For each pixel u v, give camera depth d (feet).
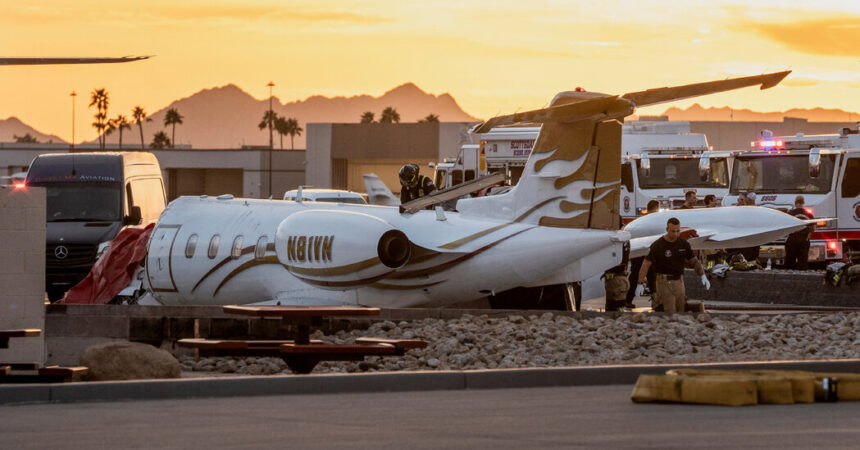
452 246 132.87
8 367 97.55
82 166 224.94
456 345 116.16
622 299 149.28
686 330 122.72
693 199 213.87
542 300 142.92
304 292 144.36
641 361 107.86
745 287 192.54
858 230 240.53
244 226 154.10
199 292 157.38
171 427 69.62
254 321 132.87
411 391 85.25
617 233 132.67
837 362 91.25
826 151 241.55
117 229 218.18
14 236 116.88
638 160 269.64
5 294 116.67
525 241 132.36
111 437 66.44
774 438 64.69
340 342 125.18
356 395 83.20
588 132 131.54
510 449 62.03
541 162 133.80
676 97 119.34
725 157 267.18
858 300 173.88
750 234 163.73
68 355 136.15
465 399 80.94
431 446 63.10
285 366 119.03
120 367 99.04
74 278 215.31
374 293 138.72
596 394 83.15
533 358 110.63
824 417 71.56
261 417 73.15
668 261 140.97
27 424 71.00
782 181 246.27
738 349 115.55
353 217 133.39
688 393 77.30
